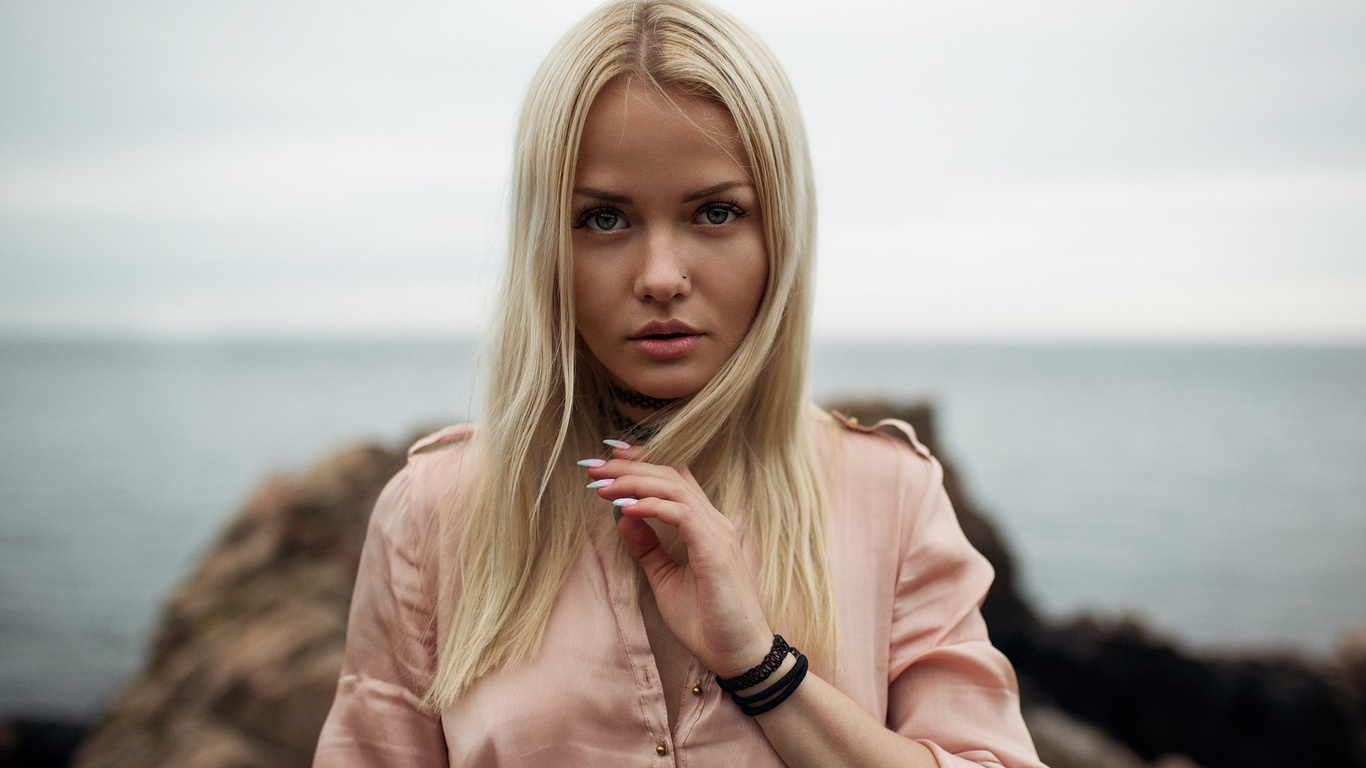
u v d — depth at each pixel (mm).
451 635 1107
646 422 1172
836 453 1223
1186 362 155125
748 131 976
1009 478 36969
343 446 7012
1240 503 32031
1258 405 71125
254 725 5000
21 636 18141
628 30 983
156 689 5574
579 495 1161
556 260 1039
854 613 1117
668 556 1093
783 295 1042
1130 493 33812
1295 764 9859
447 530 1167
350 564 6172
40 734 13148
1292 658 10266
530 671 1060
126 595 21047
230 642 5586
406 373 117062
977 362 156500
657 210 978
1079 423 57750
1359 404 71562
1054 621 10555
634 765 1025
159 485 34062
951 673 1101
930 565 1156
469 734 1052
